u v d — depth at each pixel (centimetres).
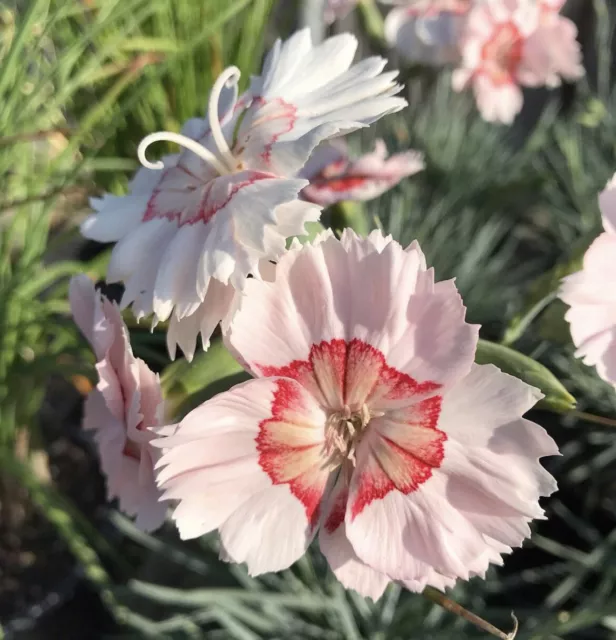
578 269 7
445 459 6
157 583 14
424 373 6
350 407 7
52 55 13
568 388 14
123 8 11
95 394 9
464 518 6
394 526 6
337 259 6
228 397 6
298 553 6
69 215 14
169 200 7
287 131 7
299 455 7
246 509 6
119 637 12
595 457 14
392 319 6
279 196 6
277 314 6
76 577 14
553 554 13
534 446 6
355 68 8
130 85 13
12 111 10
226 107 8
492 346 7
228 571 12
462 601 12
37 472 14
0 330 12
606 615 9
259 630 12
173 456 6
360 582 6
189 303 6
